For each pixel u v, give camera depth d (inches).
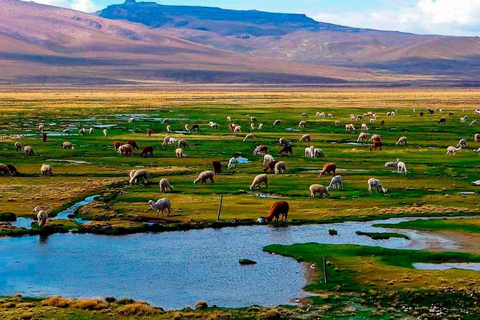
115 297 1636.3
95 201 2785.4
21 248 2078.0
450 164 3907.5
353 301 1610.5
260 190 3061.0
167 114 7829.7
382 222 2452.0
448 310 1545.3
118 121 6825.8
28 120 6889.8
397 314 1523.1
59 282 1756.9
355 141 5167.3
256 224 2418.8
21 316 1446.9
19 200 2810.0
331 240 2188.7
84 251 2049.7
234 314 1510.8
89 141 5039.4
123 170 3703.3
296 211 2613.2
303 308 1565.0
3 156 4215.1
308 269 1859.0
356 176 3452.3
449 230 2313.0
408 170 3681.1
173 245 2128.4
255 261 1940.2
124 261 1945.1
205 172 3282.5
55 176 3486.7
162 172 3639.3
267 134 5600.4
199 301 1589.6
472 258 1947.6
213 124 6171.3
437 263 1924.2
